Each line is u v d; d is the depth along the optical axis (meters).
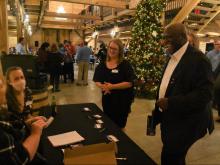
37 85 2.97
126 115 2.45
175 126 1.68
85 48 7.31
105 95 2.40
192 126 1.65
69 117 2.05
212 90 1.58
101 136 1.64
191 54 1.63
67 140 1.55
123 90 2.37
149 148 3.02
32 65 2.96
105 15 10.77
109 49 2.38
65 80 7.88
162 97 1.75
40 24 14.34
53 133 1.68
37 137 1.10
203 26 7.25
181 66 1.64
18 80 1.41
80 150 1.02
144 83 5.70
